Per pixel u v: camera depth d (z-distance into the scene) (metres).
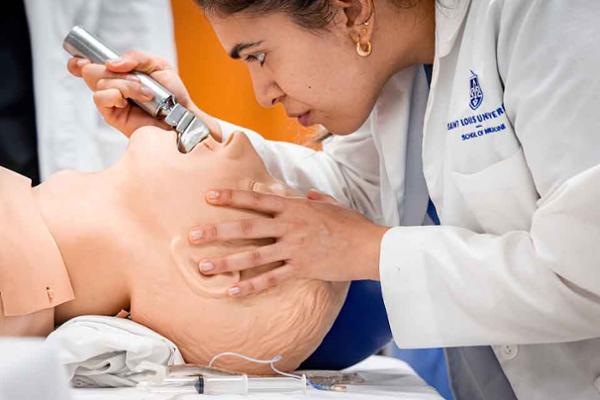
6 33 2.42
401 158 1.97
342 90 1.69
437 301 1.56
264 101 1.73
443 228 1.61
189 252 1.56
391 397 1.47
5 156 2.44
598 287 1.43
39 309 1.50
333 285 1.67
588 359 1.64
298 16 1.58
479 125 1.61
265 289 1.58
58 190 1.62
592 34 1.44
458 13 1.64
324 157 2.24
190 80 2.87
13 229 1.51
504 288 1.50
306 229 1.60
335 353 1.83
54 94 2.47
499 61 1.57
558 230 1.43
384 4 1.66
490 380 1.88
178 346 1.58
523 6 1.52
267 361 1.58
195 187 1.60
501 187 1.59
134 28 2.59
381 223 2.20
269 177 1.71
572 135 1.44
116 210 1.59
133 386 1.50
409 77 1.94
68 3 2.49
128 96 1.71
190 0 2.83
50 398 0.80
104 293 1.58
